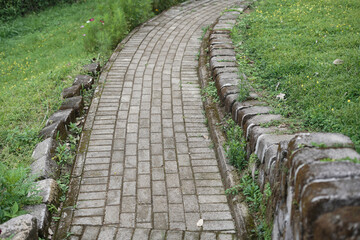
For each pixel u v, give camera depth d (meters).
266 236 2.82
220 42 6.65
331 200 1.78
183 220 3.25
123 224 3.21
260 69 5.38
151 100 5.43
